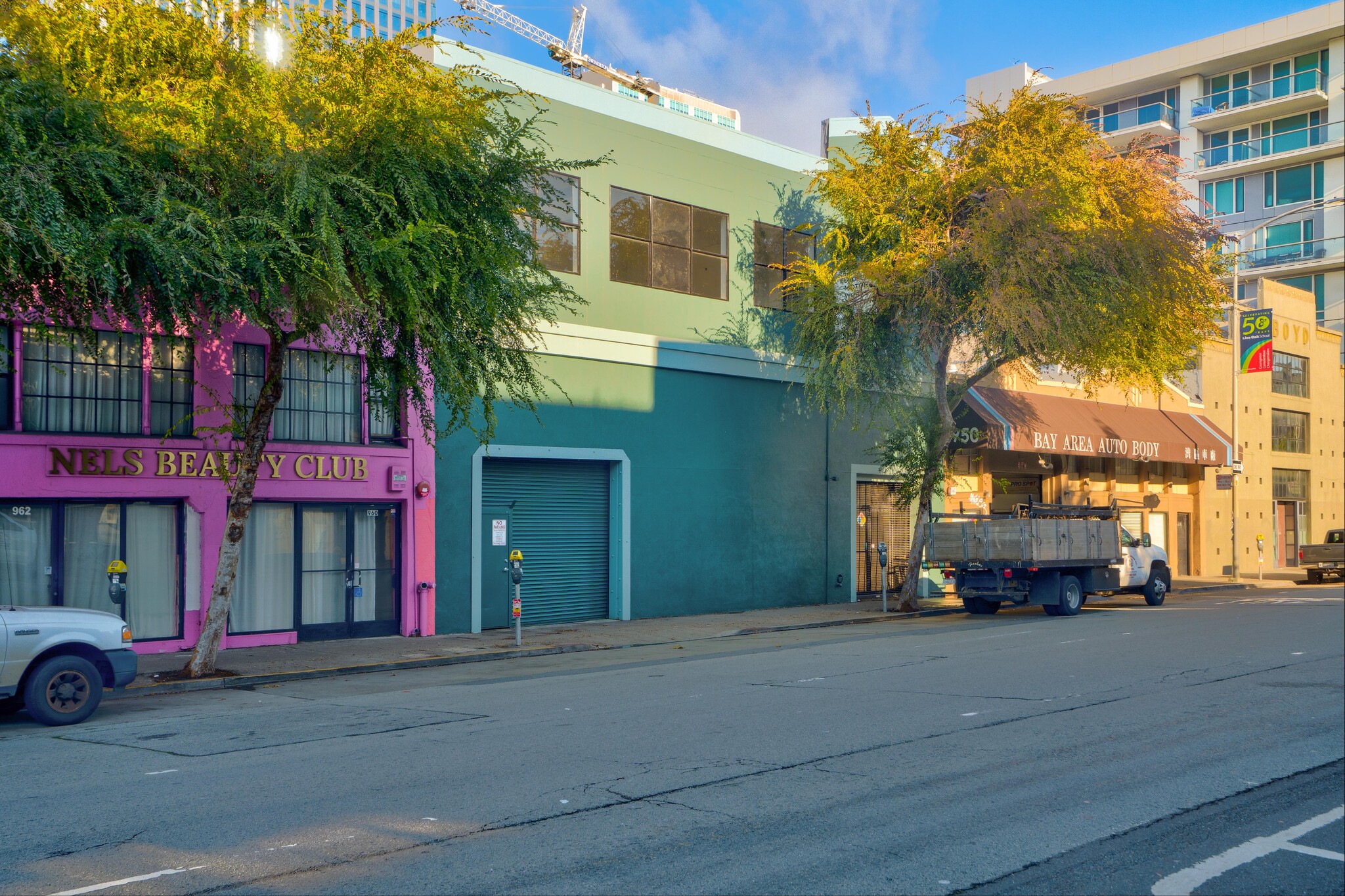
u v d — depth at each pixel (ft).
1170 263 69.82
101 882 17.01
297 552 56.29
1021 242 64.54
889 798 22.39
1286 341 136.77
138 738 30.35
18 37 37.88
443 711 34.76
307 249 40.09
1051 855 18.69
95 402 49.90
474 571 63.10
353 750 27.89
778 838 19.49
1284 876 17.83
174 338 42.60
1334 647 49.67
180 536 52.34
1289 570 131.13
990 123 69.05
